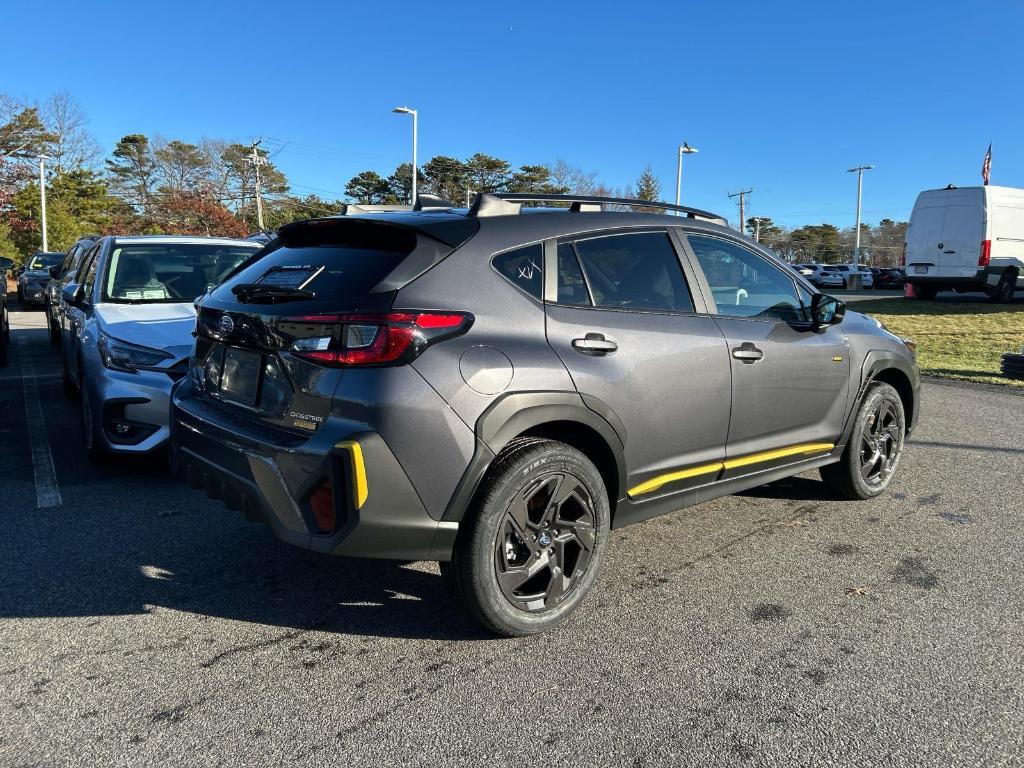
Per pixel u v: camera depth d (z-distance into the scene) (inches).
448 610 132.0
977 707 103.3
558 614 124.0
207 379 137.5
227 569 147.4
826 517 181.0
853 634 123.8
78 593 136.1
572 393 120.7
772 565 152.3
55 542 159.3
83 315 238.1
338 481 106.8
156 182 2952.8
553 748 94.2
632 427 130.6
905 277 805.9
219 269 263.3
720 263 155.9
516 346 117.0
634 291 137.9
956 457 235.8
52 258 898.1
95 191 2202.3
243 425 121.6
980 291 764.6
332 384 108.6
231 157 2822.3
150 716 100.2
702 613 131.4
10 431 258.8
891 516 181.8
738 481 156.6
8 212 1887.3
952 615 130.7
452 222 121.7
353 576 145.2
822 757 92.7
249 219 2728.8
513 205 130.2
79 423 271.6
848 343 177.9
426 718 100.3
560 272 128.3
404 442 106.6
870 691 107.1
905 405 205.9
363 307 108.4
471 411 110.5
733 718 100.7
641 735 96.9
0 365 407.5
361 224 124.3
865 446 189.3
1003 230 751.1
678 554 158.2
